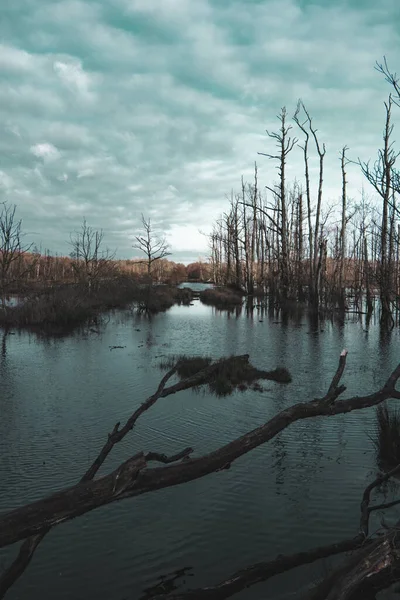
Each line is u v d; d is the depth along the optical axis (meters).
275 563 4.04
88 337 21.31
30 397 10.92
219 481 6.18
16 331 23.23
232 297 43.31
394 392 3.30
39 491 5.93
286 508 5.36
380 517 5.06
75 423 8.91
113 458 7.09
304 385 12.06
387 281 16.27
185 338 21.02
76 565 4.35
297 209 46.34
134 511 5.41
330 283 38.19
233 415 9.33
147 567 4.27
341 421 8.80
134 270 80.19
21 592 3.93
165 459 2.77
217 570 4.24
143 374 13.47
